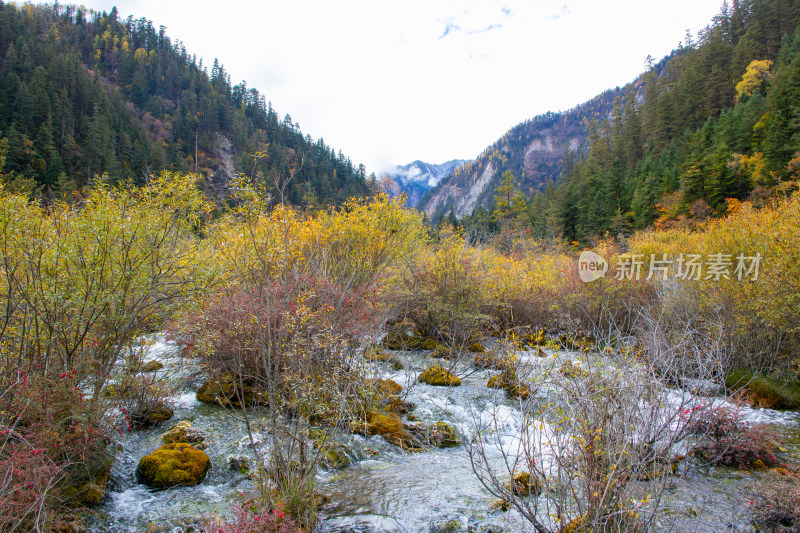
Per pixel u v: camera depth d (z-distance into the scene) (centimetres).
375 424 683
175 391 721
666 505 462
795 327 870
